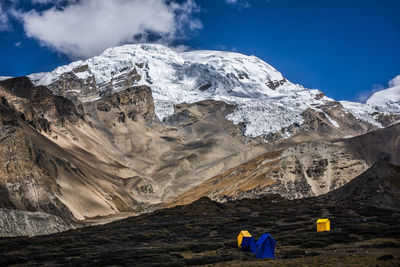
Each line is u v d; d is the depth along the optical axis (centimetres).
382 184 18275
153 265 7675
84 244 11294
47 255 9469
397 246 8231
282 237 10825
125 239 12131
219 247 9969
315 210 17088
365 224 12238
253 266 6806
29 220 15612
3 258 8919
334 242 9450
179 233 13338
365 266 6300
